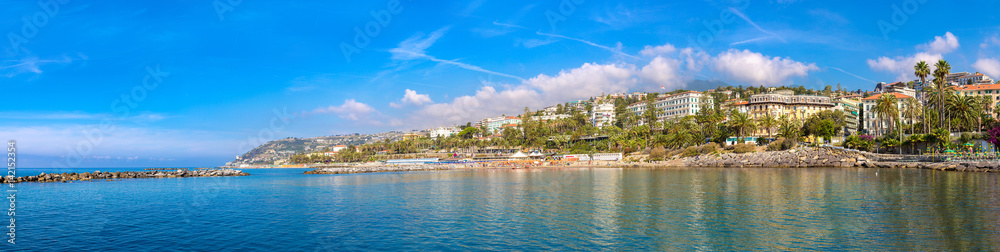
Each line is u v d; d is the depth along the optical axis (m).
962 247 29.44
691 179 84.50
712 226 36.94
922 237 32.09
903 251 28.84
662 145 195.88
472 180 94.69
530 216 42.47
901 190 58.50
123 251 31.66
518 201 53.53
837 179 78.19
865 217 39.53
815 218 39.50
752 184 71.12
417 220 41.19
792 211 43.22
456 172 142.88
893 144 142.25
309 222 40.91
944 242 30.67
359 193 67.12
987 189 58.53
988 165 93.00
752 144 164.38
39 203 58.06
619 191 63.38
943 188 60.34
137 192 74.50
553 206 48.78
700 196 55.75
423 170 170.75
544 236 34.12
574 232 35.34
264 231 37.25
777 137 180.00
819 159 136.25
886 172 97.75
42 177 111.56
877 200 49.47
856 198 51.38
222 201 58.25
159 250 31.86
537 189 68.56
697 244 31.41
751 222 38.28
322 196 63.28
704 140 189.50
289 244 32.91
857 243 30.83
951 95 140.12
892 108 152.75
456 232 35.81
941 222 36.91
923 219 38.22
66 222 42.53
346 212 46.50
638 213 43.38
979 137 127.19
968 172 93.31
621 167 166.38
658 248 30.53
